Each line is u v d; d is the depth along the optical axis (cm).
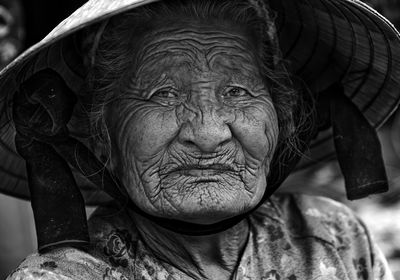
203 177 137
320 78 168
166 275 148
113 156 148
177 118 137
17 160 158
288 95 157
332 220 170
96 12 120
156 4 139
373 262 170
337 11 148
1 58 243
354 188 163
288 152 160
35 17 238
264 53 152
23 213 285
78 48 151
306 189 371
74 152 146
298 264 159
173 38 139
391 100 165
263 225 162
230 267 156
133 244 150
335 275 159
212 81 138
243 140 139
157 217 145
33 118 142
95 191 171
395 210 419
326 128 170
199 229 145
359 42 156
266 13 149
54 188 141
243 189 139
